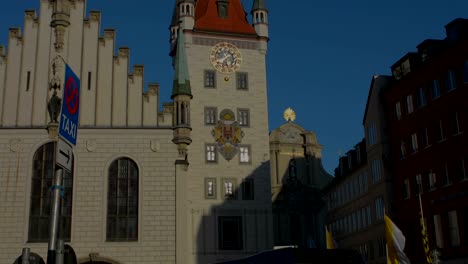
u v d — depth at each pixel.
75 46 43.69
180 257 40.41
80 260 39.94
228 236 61.38
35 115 42.12
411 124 51.66
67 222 40.66
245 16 70.06
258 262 17.86
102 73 43.53
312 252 17.67
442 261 45.22
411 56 53.56
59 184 16.53
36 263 27.23
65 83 16.98
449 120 45.44
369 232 64.06
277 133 90.06
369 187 61.97
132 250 40.53
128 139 42.56
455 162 44.53
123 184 41.84
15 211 40.31
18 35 43.41
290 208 85.88
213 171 62.69
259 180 63.34
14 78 42.69
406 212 52.22
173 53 68.69
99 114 42.78
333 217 82.81
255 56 67.31
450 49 45.00
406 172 52.50
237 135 64.19
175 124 43.09
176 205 41.50
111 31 44.22
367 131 61.41
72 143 17.53
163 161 42.41
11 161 41.19
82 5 44.41
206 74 65.56
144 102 43.41
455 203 44.03
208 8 68.88
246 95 65.75
